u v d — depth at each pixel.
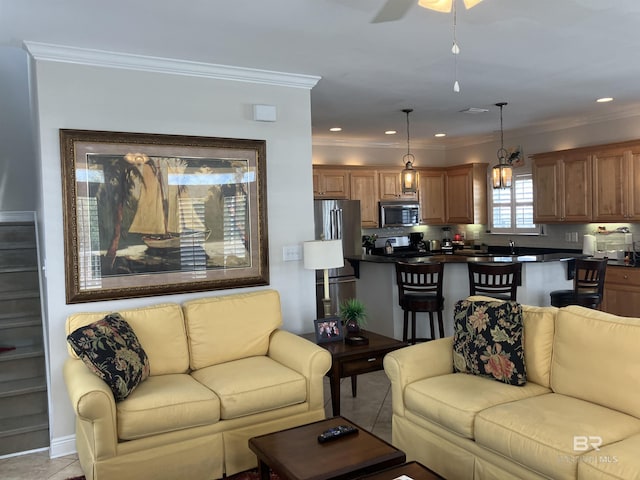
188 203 3.77
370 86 4.56
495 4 2.79
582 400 2.64
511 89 4.81
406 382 3.08
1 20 2.88
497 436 2.40
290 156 4.21
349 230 7.07
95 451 2.58
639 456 1.99
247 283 4.01
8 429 3.30
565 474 2.09
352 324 3.85
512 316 3.04
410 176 6.22
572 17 3.01
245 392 2.97
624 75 4.38
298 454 2.22
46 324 3.61
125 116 3.56
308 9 2.79
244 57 3.64
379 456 2.19
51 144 3.33
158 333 3.32
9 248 4.22
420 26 3.10
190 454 2.83
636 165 5.71
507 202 7.76
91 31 3.06
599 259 4.74
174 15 2.85
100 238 3.47
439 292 4.91
